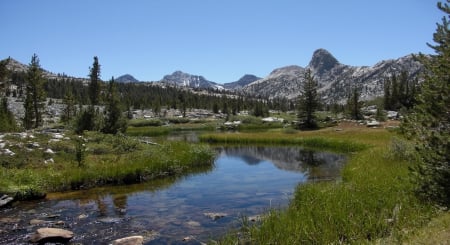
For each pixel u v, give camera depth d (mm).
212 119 119125
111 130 38406
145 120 100562
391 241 8867
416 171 10953
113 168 21438
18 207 15609
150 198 17703
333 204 11867
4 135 25891
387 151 24609
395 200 12109
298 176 24406
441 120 9719
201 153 30422
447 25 9695
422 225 9914
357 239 9625
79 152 22203
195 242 11320
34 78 52062
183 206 16125
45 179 18781
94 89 53000
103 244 11273
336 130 60000
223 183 21984
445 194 9891
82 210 15250
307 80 76250
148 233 12250
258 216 13531
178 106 149250
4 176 17609
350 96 93750
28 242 11336
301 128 74625
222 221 13609
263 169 28141
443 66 9539
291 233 9945
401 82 101938
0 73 45562
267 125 91562
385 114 78375
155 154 26875
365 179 16422
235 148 46250
